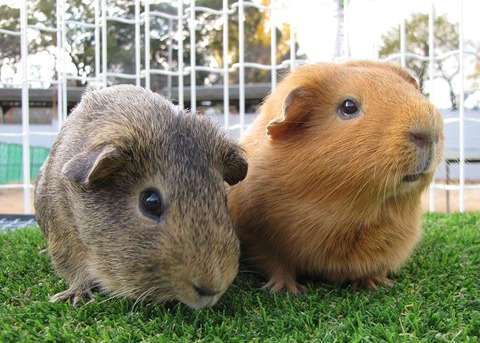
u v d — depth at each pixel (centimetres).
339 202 27
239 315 25
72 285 29
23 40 59
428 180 27
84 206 26
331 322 25
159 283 24
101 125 26
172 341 22
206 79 173
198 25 157
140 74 68
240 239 32
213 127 27
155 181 24
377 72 28
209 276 23
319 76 28
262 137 31
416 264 35
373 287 30
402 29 55
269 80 192
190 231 23
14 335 23
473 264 34
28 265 35
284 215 29
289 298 28
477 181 65
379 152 25
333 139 27
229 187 32
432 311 25
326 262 30
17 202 166
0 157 111
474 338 21
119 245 24
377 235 29
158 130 25
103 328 23
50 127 140
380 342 21
